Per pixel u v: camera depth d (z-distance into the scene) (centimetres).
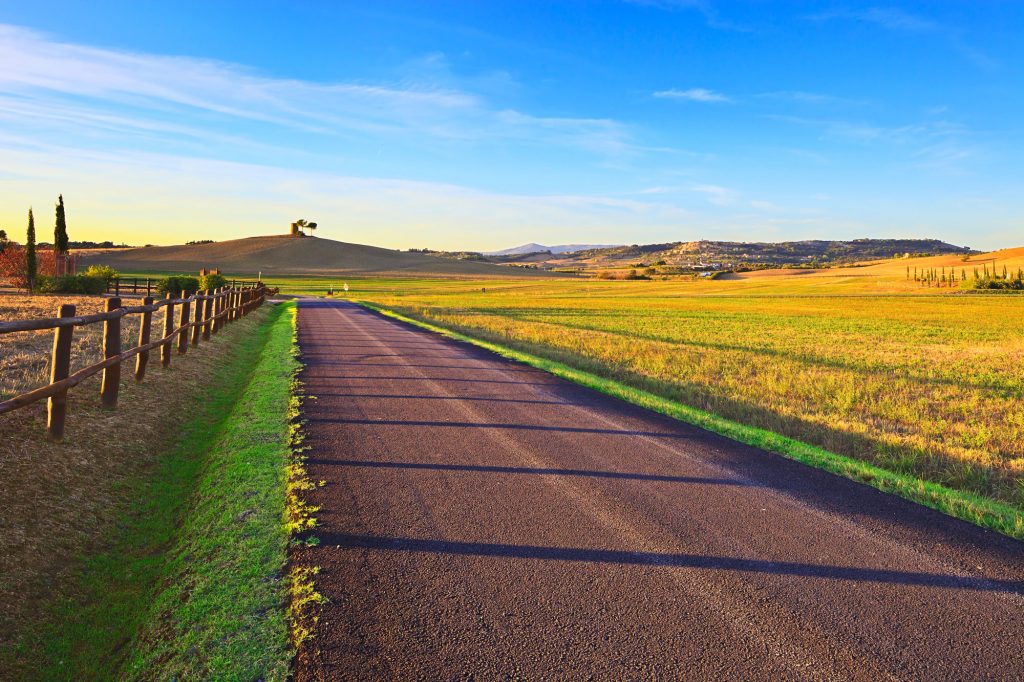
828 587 402
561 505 541
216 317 1703
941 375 1661
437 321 3095
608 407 976
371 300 6162
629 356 1767
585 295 8544
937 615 370
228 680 308
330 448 704
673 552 451
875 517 525
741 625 356
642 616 364
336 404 948
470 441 749
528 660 322
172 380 1001
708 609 373
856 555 450
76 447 606
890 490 595
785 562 437
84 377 652
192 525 500
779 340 2630
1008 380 1573
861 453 777
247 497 544
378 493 561
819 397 1206
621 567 426
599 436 787
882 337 2914
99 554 463
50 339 1264
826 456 706
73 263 5059
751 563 434
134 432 711
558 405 983
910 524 511
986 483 657
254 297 3142
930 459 741
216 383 1129
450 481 598
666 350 1973
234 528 480
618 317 4112
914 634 349
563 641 339
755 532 489
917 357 2097
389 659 322
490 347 1844
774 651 332
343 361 1448
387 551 445
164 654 338
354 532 476
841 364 1845
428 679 306
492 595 386
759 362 1747
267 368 1291
